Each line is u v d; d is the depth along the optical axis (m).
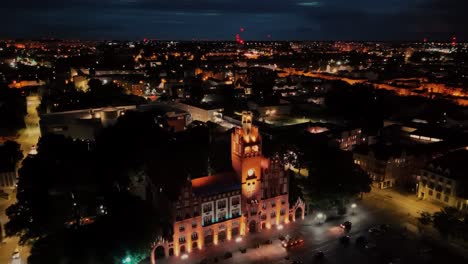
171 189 102.81
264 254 102.06
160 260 98.69
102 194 121.06
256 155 106.94
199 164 130.88
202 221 103.50
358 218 120.62
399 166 142.88
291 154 142.88
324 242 107.69
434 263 98.69
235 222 108.25
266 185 111.50
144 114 174.62
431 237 110.56
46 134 154.75
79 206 115.25
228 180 108.00
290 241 105.25
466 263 98.69
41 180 116.94
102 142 149.12
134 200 112.38
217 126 190.00
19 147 158.25
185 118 196.00
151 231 99.00
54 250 90.56
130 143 146.75
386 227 114.00
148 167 126.38
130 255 92.19
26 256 99.38
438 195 129.25
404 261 99.31
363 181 127.38
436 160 132.62
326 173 124.50
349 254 102.19
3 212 118.94
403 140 176.62
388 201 131.88
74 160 132.62
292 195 121.94
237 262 98.38
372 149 145.25
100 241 93.12
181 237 100.94
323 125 183.62
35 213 103.94
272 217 115.06
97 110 195.00
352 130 172.75
